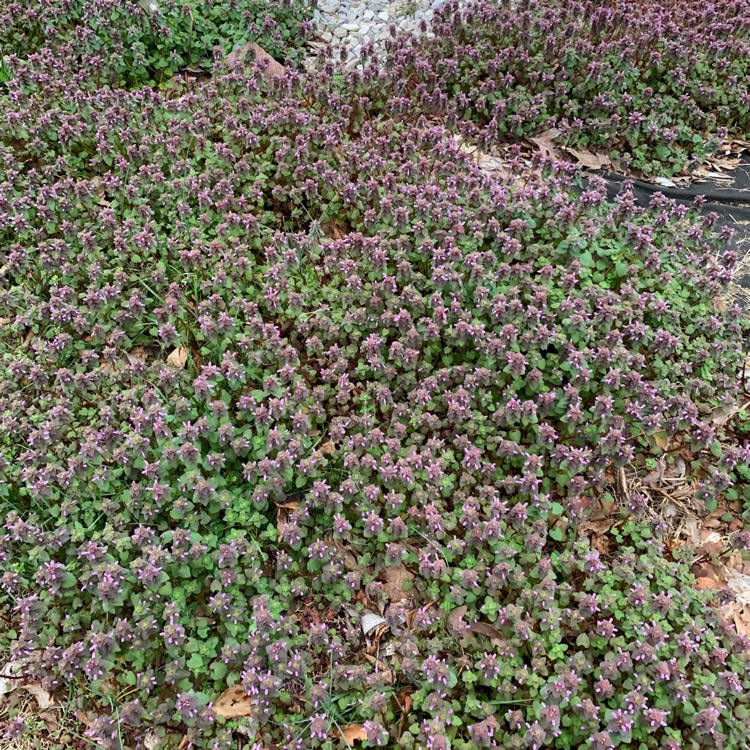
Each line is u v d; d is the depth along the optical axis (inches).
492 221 57.1
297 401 50.6
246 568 45.0
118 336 53.5
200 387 49.3
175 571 44.3
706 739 39.9
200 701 40.3
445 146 63.8
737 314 57.0
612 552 48.7
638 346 54.2
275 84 69.7
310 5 83.8
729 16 84.7
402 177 63.5
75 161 64.6
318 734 39.5
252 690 40.2
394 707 41.9
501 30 78.0
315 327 54.7
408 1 91.9
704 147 75.1
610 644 42.5
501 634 43.6
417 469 47.5
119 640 42.0
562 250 57.6
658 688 40.8
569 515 47.9
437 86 73.4
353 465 47.4
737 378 57.3
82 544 45.0
